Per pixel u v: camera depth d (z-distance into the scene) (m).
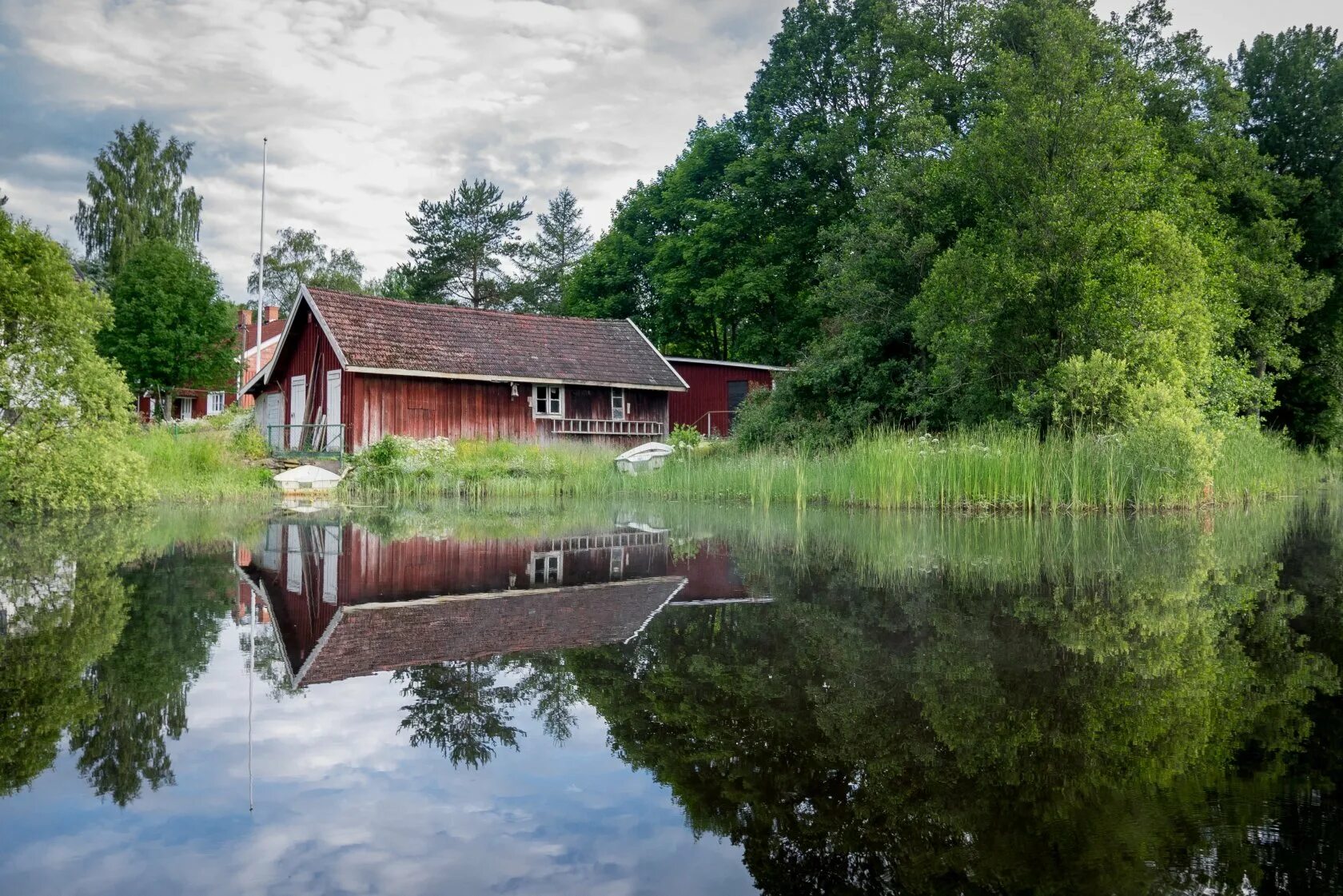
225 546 7.51
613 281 39.16
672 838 1.71
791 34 31.30
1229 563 6.39
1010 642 3.58
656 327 37.66
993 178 16.92
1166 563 6.39
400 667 3.16
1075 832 1.70
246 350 46.03
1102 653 3.37
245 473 16.14
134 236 39.38
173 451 15.26
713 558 6.74
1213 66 21.20
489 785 2.01
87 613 4.27
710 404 30.12
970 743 2.27
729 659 3.28
